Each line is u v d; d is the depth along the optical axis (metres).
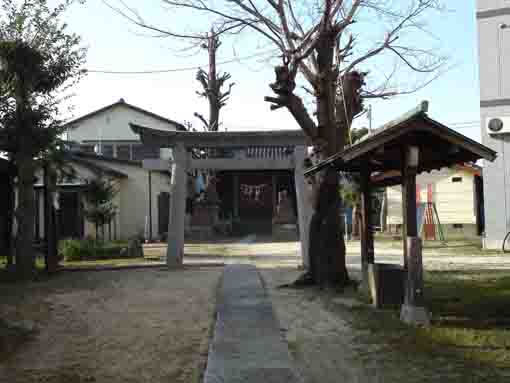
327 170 10.29
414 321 6.66
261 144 14.32
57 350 5.91
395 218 25.95
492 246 17.42
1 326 6.91
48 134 12.03
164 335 6.51
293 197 32.78
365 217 9.00
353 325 6.80
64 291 9.98
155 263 15.01
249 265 14.01
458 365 5.05
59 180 15.37
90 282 11.23
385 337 6.12
